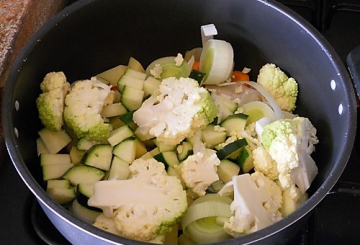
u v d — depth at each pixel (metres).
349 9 0.46
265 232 0.26
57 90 0.35
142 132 0.37
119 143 0.36
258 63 0.41
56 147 0.36
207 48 0.40
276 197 0.33
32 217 0.35
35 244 0.35
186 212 0.33
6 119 0.29
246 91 0.40
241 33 0.40
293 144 0.34
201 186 0.34
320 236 0.36
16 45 0.36
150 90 0.39
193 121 0.36
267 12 0.37
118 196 0.32
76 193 0.34
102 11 0.37
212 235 0.32
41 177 0.35
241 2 0.38
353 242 0.36
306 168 0.34
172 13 0.39
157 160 0.35
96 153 0.36
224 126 0.37
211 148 0.37
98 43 0.39
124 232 0.31
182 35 0.41
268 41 0.39
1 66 0.34
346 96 0.32
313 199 0.27
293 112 0.40
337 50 0.45
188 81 0.37
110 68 0.41
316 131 0.37
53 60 0.36
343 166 0.29
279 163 0.34
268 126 0.35
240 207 0.32
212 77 0.40
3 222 0.35
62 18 0.35
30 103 0.35
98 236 0.26
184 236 0.33
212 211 0.33
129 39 0.40
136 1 0.38
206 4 0.39
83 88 0.37
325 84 0.36
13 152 0.28
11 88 0.31
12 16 0.36
